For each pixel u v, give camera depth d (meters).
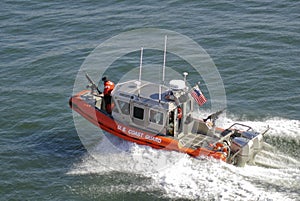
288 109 27.17
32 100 28.27
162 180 21.27
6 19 38.09
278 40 33.94
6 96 28.61
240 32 35.12
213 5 39.38
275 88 29.06
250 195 20.09
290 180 20.91
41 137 25.03
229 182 20.83
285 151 23.17
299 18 36.66
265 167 21.88
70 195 20.84
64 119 26.53
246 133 22.09
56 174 22.16
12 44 34.50
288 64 31.17
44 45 34.41
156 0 40.78
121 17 38.03
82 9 39.47
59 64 31.98
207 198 20.19
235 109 27.31
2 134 25.30
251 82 29.69
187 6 39.47
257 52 32.69
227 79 30.11
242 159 21.47
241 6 38.97
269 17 37.03
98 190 21.03
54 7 39.97
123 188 21.03
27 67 31.70
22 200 20.72
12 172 22.34
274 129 25.12
